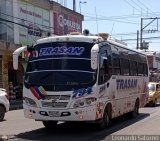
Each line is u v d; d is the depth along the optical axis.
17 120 19.42
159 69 67.69
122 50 17.47
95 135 13.93
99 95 14.05
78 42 14.27
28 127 16.39
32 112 13.94
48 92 13.70
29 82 14.16
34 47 14.70
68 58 14.10
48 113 13.66
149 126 16.55
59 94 13.60
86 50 14.13
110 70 15.43
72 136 13.72
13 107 29.08
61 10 41.22
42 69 14.18
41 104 13.75
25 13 35.22
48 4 38.75
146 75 22.59
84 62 13.98
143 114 22.08
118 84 16.55
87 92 13.60
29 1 35.69
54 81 13.80
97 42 14.28
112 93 15.63
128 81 18.34
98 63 14.05
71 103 13.48
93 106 13.66
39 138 13.31
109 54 15.42
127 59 18.28
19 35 34.34
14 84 35.06
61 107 13.54
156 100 29.75
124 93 17.59
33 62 14.48
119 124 17.20
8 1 33.03
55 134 14.24
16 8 34.00
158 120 18.95
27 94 14.09
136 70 20.06
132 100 19.25
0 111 19.34
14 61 14.51
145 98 22.34
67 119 13.55
